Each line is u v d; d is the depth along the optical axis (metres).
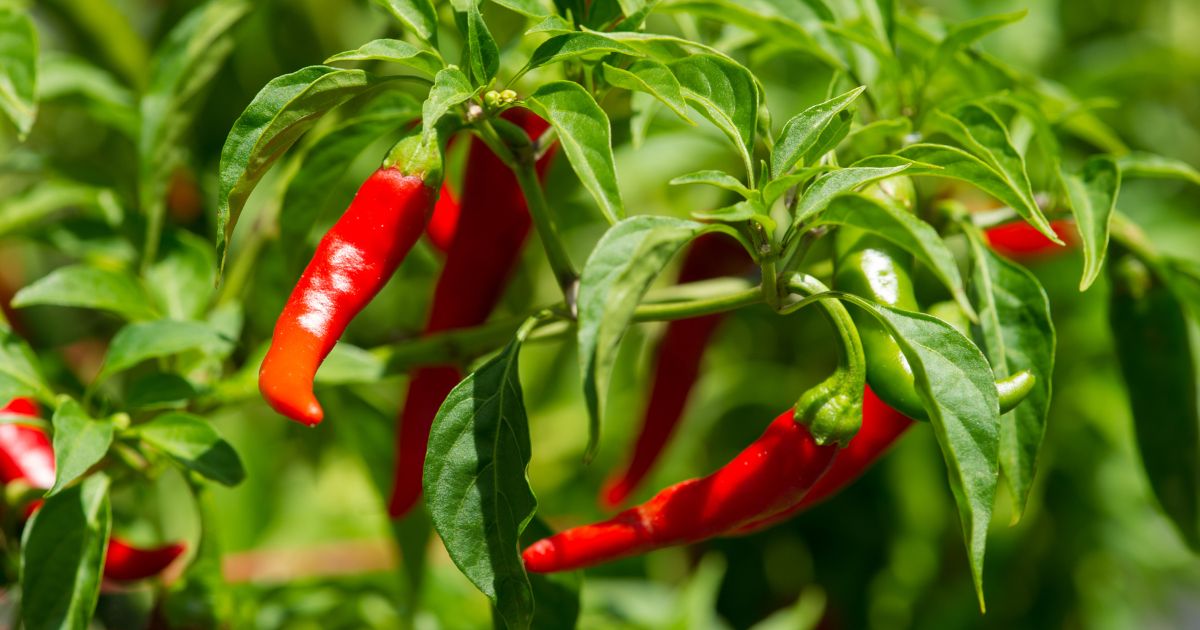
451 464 0.69
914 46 0.82
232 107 0.97
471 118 0.70
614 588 0.95
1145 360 0.83
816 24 0.79
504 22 0.85
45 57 0.89
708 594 0.93
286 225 0.78
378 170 0.69
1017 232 0.90
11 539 0.78
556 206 0.87
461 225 0.81
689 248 0.88
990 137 0.74
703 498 0.71
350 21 0.99
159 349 0.76
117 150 1.00
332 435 0.94
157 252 0.83
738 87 0.69
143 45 0.95
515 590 0.68
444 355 0.79
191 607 0.78
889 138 0.77
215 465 0.74
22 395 0.74
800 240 0.72
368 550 1.00
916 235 0.69
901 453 1.00
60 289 0.78
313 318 0.68
